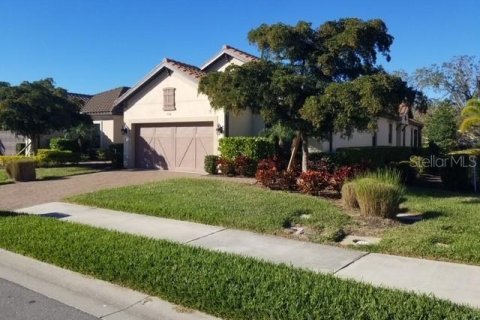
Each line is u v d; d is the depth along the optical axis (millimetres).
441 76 39094
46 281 6219
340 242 8094
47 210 11453
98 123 29719
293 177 13562
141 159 22422
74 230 8734
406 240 7797
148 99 21641
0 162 23547
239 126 20016
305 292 5297
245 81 13008
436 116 27500
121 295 5625
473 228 8609
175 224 9578
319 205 10914
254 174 17406
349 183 10773
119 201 11977
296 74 13203
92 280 6145
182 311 5109
